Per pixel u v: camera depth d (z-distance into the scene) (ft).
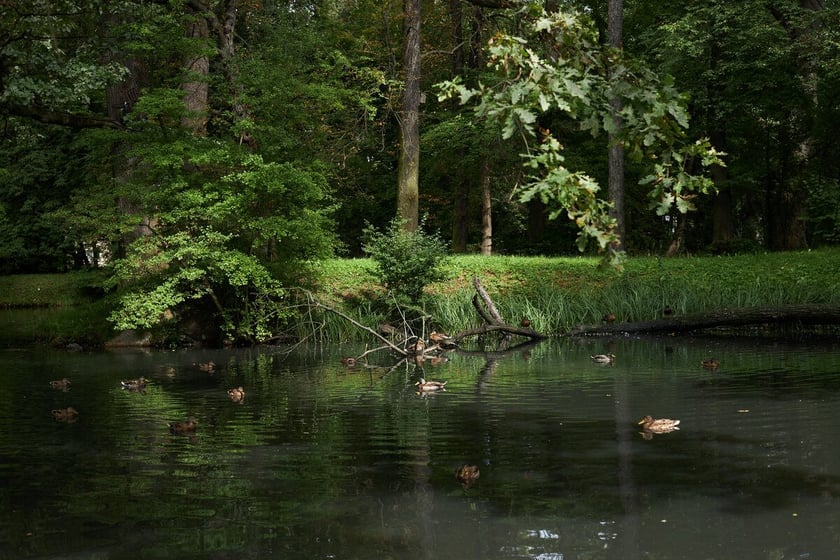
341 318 69.67
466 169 102.32
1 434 30.73
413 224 84.48
